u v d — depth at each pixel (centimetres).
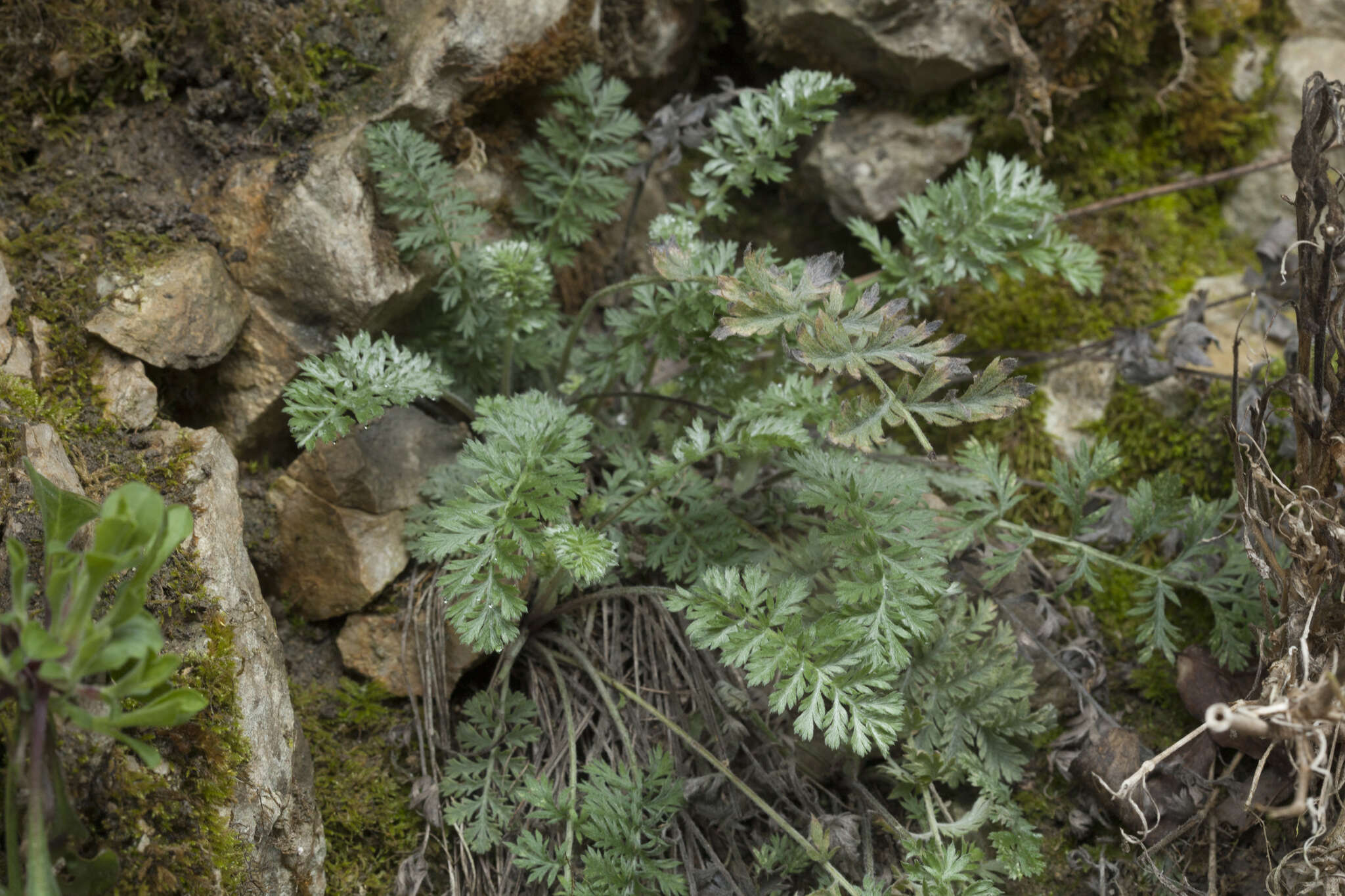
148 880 165
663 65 303
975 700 222
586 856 193
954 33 282
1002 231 248
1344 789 195
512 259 233
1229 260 302
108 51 240
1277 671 181
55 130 241
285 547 237
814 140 305
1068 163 309
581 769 216
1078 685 235
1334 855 182
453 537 195
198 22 242
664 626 235
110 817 165
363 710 232
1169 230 304
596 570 191
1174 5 291
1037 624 242
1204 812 215
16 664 137
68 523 151
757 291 191
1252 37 310
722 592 196
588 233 266
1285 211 300
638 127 262
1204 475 268
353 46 247
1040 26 284
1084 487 240
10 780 142
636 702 228
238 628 193
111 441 208
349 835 219
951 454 278
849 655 189
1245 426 249
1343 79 301
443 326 259
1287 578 189
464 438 255
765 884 207
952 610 225
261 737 188
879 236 262
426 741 230
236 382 240
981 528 237
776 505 243
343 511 234
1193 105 307
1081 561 235
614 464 248
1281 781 217
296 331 240
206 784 176
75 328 217
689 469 240
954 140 296
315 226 235
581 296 302
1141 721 241
